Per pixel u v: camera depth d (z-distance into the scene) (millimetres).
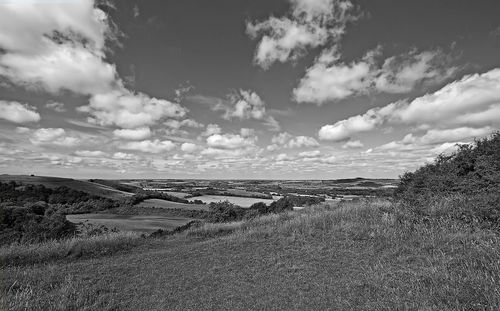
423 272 6191
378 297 5363
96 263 10000
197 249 11180
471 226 8734
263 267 8203
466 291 4785
